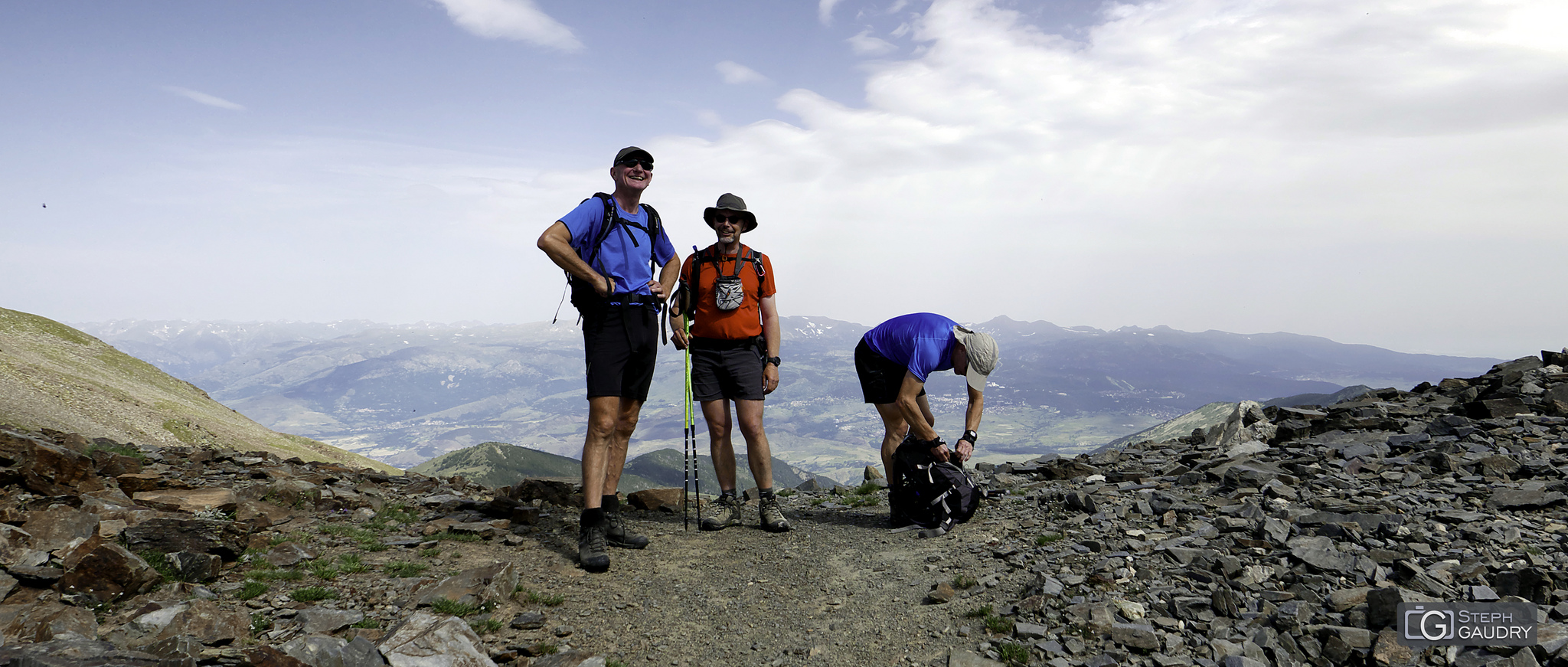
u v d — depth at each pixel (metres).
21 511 4.52
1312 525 5.22
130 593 3.69
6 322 62.59
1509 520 5.04
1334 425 8.82
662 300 5.96
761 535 6.86
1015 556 5.46
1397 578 4.29
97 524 4.22
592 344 5.75
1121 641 3.90
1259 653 3.69
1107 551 5.29
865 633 4.46
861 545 6.46
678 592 5.21
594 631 4.44
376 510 6.59
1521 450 6.89
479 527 6.26
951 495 6.77
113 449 8.89
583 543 5.61
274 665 3.05
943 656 4.04
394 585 4.61
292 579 4.48
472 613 4.37
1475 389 9.43
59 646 2.73
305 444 57.12
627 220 5.77
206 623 3.41
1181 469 8.00
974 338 6.84
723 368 7.05
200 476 7.15
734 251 7.02
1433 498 5.72
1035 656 3.88
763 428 7.04
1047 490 7.74
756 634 4.51
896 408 7.45
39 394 39.25
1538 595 3.92
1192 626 4.02
